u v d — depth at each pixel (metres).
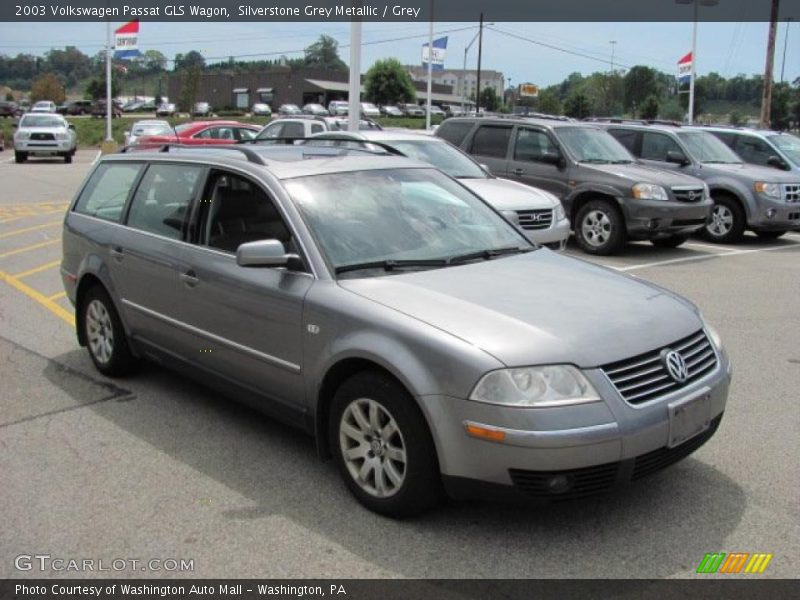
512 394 3.46
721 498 4.16
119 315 5.85
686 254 12.45
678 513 3.99
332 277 4.25
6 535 3.82
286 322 4.33
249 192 4.84
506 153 13.16
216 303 4.81
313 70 102.94
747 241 14.18
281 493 4.23
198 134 21.48
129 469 4.54
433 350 3.63
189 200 5.23
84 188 6.53
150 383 6.03
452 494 3.66
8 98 115.12
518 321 3.76
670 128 14.58
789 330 7.69
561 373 3.53
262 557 3.62
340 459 4.13
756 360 6.69
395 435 3.84
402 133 11.84
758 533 3.81
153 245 5.38
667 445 3.70
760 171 13.91
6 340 7.19
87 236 6.12
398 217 4.84
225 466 4.57
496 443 3.46
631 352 3.69
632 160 13.11
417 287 4.12
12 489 4.29
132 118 73.38
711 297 9.18
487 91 83.88
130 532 3.84
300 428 4.46
